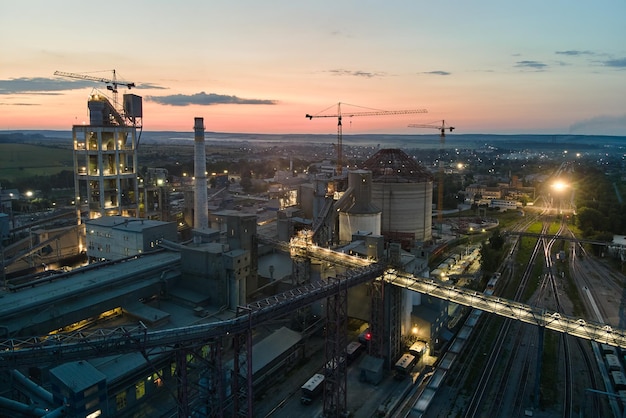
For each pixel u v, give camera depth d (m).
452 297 75.38
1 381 66.25
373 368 77.75
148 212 155.50
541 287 134.88
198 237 111.44
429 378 79.31
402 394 74.56
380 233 142.12
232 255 89.06
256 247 104.88
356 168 172.50
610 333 64.81
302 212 169.75
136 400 67.88
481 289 130.38
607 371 83.25
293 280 99.38
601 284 138.50
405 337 88.88
